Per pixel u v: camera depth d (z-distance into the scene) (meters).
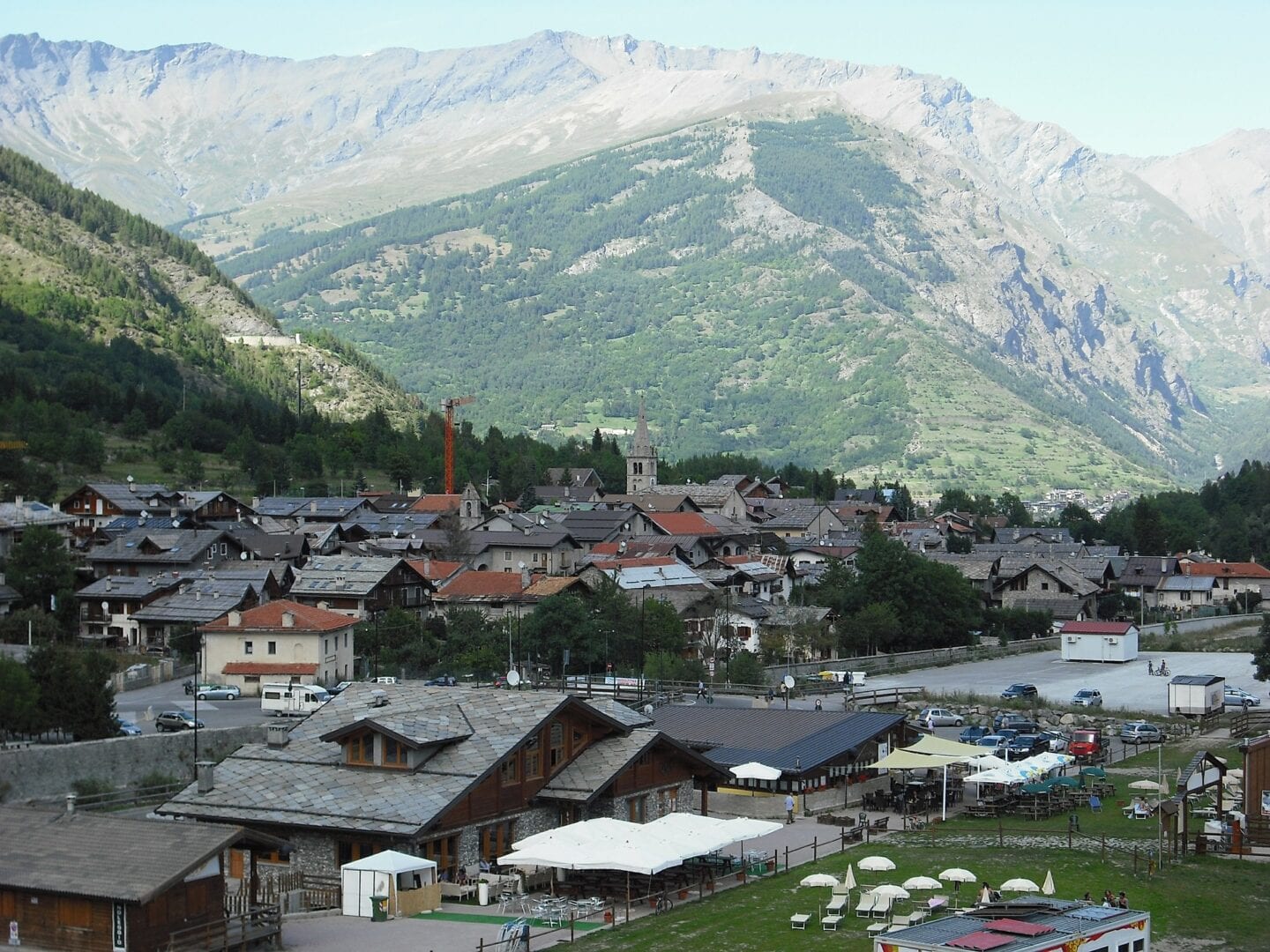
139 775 98.69
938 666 169.88
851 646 175.75
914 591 183.38
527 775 76.50
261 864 72.81
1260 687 152.50
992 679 158.88
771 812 92.81
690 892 72.06
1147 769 110.25
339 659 143.50
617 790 79.12
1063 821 91.88
